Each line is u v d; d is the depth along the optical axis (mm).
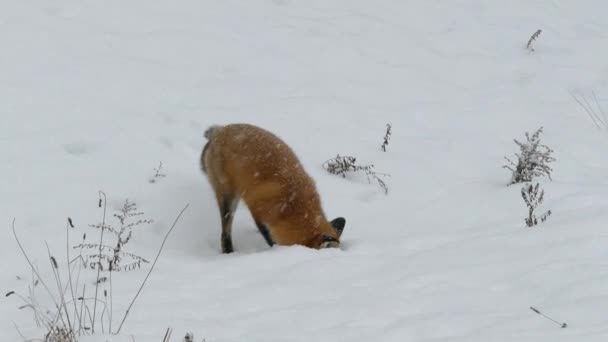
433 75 19266
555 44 21344
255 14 21328
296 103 16891
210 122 15633
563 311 7793
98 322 8344
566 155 15367
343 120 16438
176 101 16406
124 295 9227
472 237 11031
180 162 14031
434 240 11203
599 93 18828
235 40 19672
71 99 15656
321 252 10773
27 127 14375
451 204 13242
